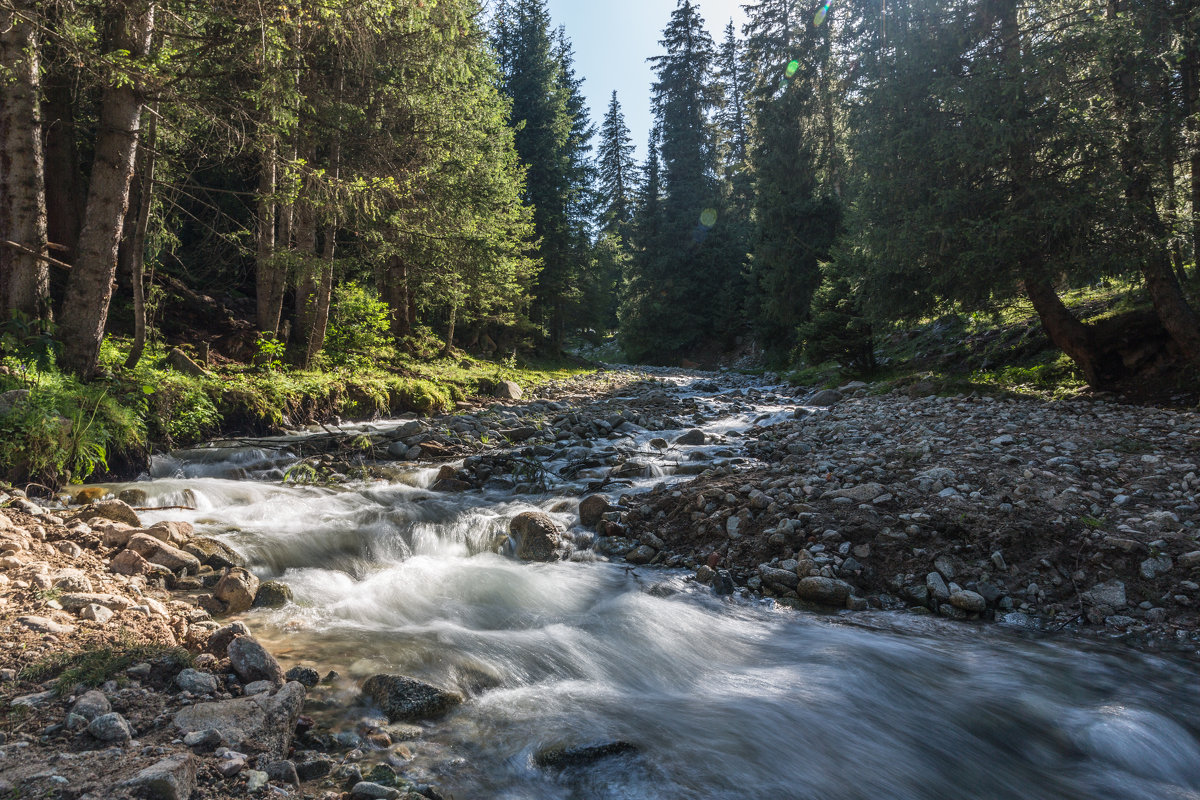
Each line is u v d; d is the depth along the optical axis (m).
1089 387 11.72
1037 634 4.72
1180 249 10.85
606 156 54.62
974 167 11.22
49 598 4.03
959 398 12.14
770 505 6.52
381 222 14.22
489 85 19.03
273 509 7.37
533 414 14.79
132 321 13.28
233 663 3.50
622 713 3.59
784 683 4.01
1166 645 4.51
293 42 9.73
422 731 3.29
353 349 16.83
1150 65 9.72
